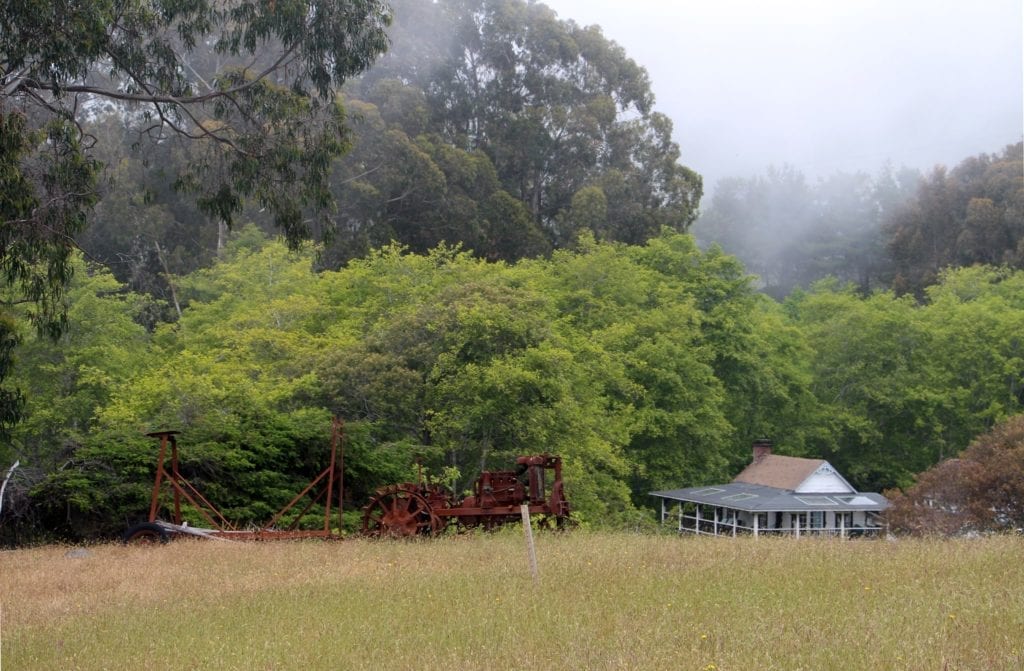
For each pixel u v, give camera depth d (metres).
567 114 76.12
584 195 68.75
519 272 45.56
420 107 67.56
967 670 7.11
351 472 26.83
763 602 9.98
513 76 78.75
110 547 19.14
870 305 60.66
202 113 46.44
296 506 25.97
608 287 48.91
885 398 55.41
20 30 20.52
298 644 9.05
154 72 24.48
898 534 31.58
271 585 12.88
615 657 7.77
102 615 11.16
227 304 44.09
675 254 55.62
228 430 25.95
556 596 10.69
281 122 25.16
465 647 8.52
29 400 32.59
